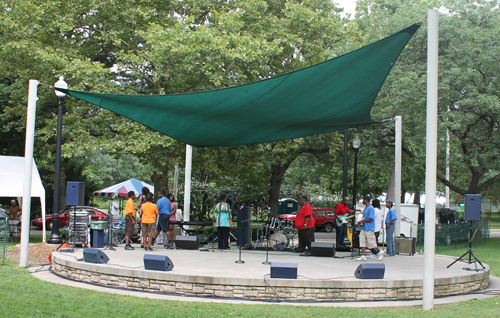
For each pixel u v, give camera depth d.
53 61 16.69
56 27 18.45
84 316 6.37
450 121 18.62
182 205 30.89
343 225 14.02
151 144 16.86
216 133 13.27
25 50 17.28
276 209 29.02
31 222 25.81
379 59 8.41
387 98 19.19
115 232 14.48
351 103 10.56
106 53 20.91
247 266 9.96
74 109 18.73
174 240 14.69
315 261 11.11
